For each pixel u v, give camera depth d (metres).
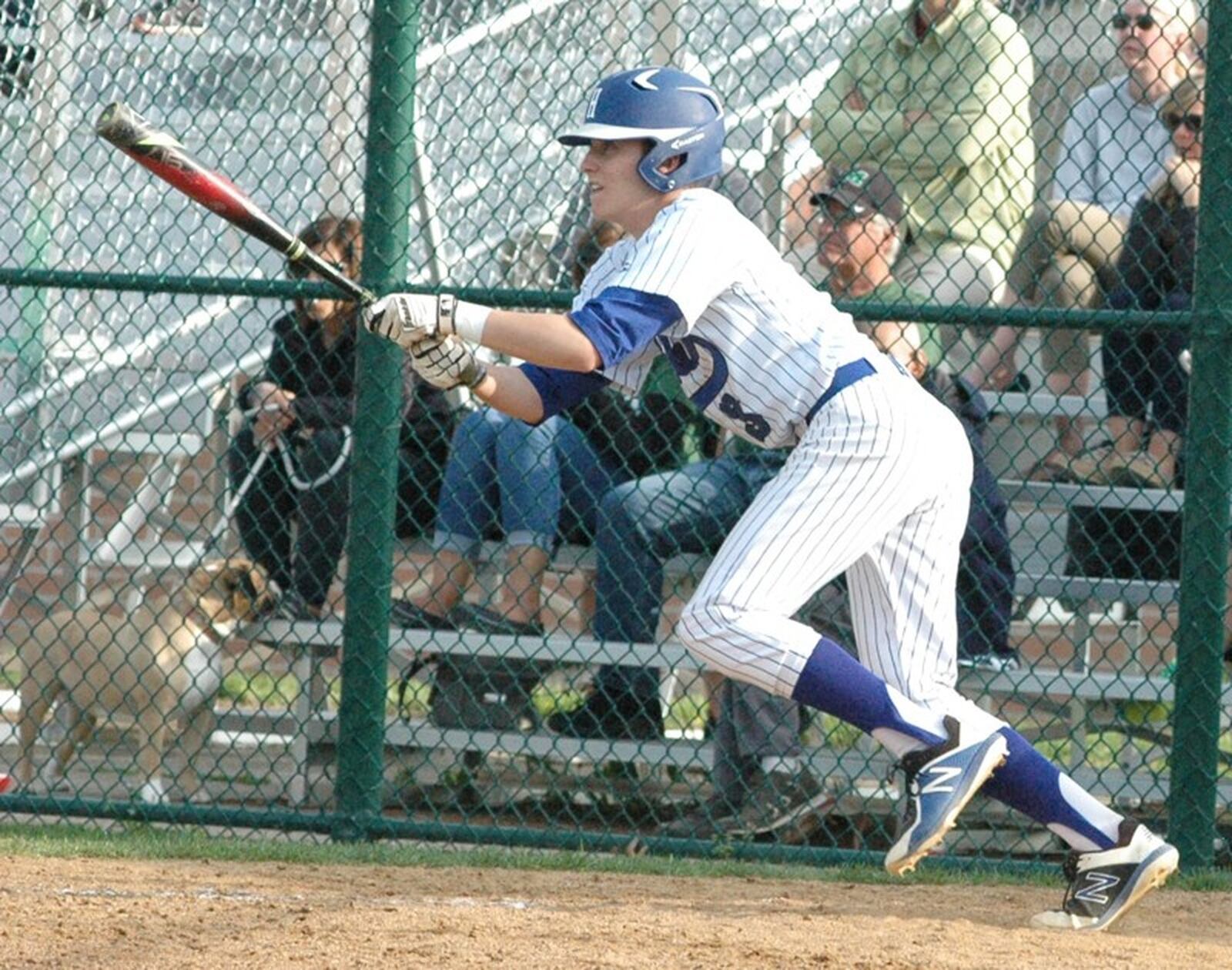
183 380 23.95
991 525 18.88
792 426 12.75
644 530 19.11
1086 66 23.05
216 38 22.80
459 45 21.38
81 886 14.91
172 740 21.78
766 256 12.45
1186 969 12.19
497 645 19.25
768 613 12.45
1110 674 20.41
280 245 12.09
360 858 17.02
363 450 18.11
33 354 22.91
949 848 19.02
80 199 21.14
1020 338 21.89
